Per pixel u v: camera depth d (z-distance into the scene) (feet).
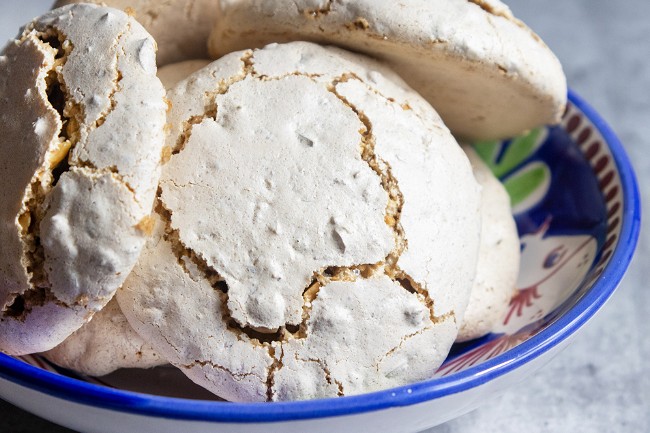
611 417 0.96
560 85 0.91
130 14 0.84
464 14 0.85
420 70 0.88
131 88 0.76
